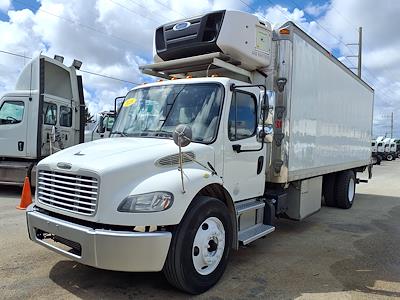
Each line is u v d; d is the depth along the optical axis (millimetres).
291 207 7434
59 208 4258
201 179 4363
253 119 5520
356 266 5586
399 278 5137
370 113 12938
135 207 3875
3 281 4617
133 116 5496
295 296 4449
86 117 14109
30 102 11414
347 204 10500
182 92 5250
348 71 10016
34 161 11672
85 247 3885
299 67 6812
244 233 5383
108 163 4016
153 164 4172
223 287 4637
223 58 5641
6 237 6422
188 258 4176
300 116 6953
